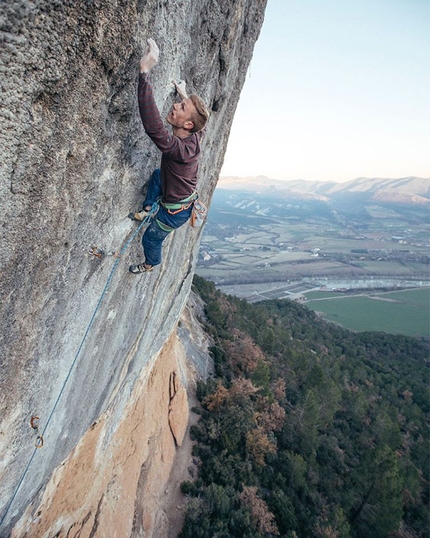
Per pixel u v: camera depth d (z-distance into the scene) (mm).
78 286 3805
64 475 6930
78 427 6262
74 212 3184
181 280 11273
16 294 2951
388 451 21109
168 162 3426
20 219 2648
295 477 20922
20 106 2295
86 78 2645
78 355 4609
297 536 17641
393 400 42562
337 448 27406
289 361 39156
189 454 19219
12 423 3770
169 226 3955
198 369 26359
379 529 20328
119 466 11367
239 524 15812
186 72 4500
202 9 4168
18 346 3268
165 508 15656
